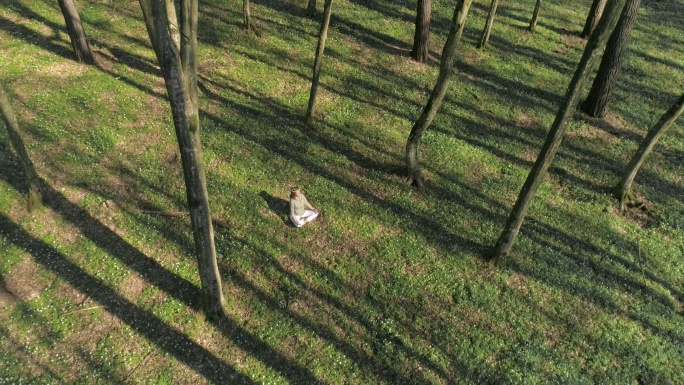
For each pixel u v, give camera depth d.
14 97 12.82
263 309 8.87
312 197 11.27
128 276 9.17
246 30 17.78
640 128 14.63
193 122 6.32
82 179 10.97
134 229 10.06
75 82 13.87
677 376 8.32
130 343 8.16
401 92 15.32
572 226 11.09
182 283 9.16
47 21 16.80
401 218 10.96
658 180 12.67
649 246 10.73
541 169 8.46
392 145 13.10
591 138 14.07
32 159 11.16
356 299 9.18
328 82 15.48
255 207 10.88
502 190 11.95
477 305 9.22
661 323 9.16
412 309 9.09
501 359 8.37
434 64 17.05
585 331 8.91
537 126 14.41
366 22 19.48
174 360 7.99
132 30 17.16
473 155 13.00
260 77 15.38
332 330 8.64
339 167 12.21
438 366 8.20
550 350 8.56
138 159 11.77
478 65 17.09
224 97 14.23
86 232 9.87
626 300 9.54
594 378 8.21
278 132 13.09
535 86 16.27
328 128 13.45
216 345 8.28
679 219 11.48
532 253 10.36
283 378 7.89
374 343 8.48
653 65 18.09
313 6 19.22
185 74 5.98
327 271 9.65
